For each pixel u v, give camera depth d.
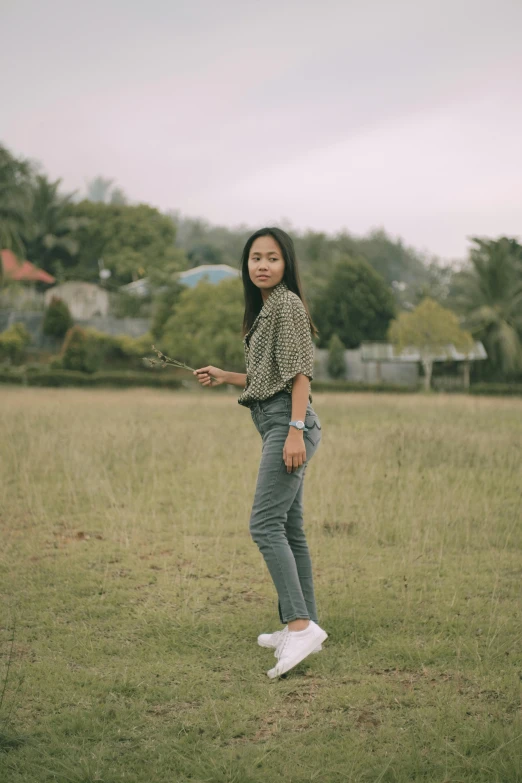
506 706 2.34
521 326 39.75
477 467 6.91
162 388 30.89
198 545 4.34
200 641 2.92
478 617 3.16
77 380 30.33
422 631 3.03
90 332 38.00
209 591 3.55
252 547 4.36
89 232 58.38
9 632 3.00
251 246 2.86
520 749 2.04
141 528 4.81
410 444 8.00
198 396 20.86
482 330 39.66
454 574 3.87
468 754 2.06
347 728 2.22
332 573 3.88
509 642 2.85
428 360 35.88
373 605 3.35
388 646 2.85
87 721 2.21
